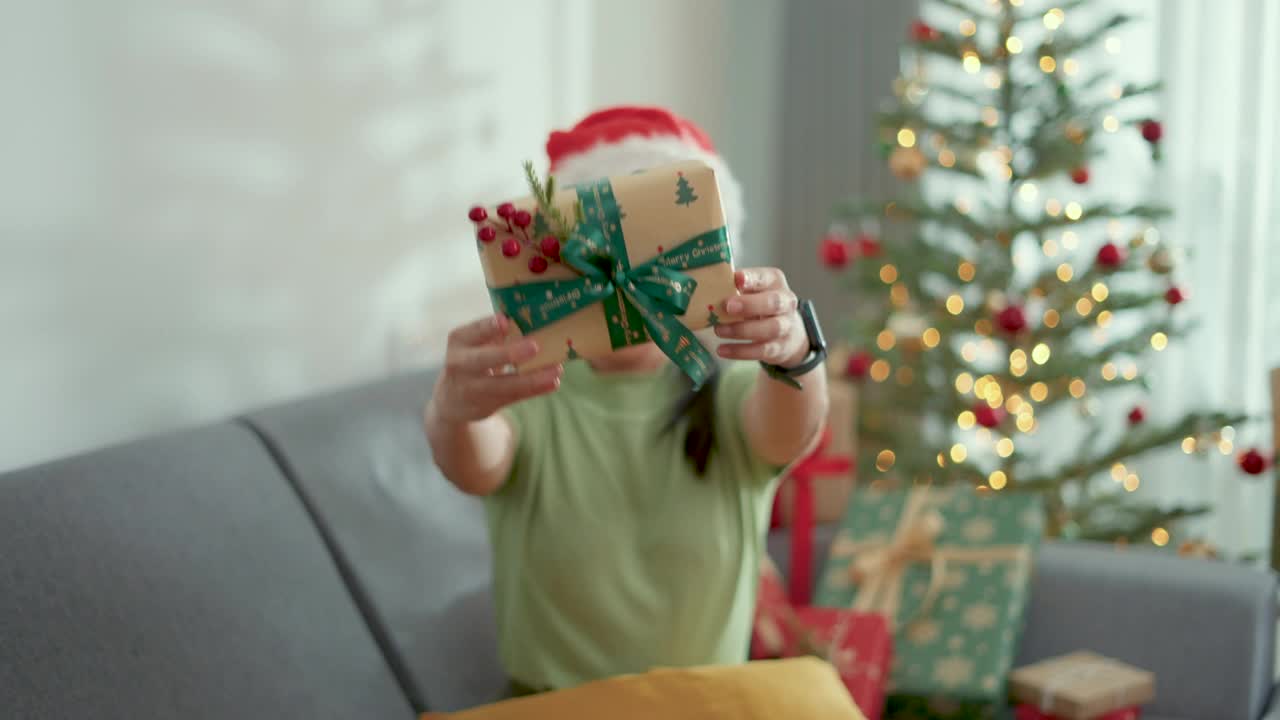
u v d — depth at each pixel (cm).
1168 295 375
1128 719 313
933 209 391
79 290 266
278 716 244
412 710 263
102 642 231
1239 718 321
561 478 261
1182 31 433
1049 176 381
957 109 456
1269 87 427
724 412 264
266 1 296
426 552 279
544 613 259
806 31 484
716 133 463
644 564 260
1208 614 326
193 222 283
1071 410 449
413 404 295
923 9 467
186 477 253
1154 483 445
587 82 395
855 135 481
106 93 269
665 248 230
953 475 393
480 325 232
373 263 323
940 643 328
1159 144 375
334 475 273
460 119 346
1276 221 429
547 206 229
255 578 252
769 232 494
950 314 388
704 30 452
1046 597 339
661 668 254
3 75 255
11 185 257
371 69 321
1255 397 433
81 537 235
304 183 305
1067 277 385
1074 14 439
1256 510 437
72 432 266
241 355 293
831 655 308
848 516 364
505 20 360
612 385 266
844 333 411
